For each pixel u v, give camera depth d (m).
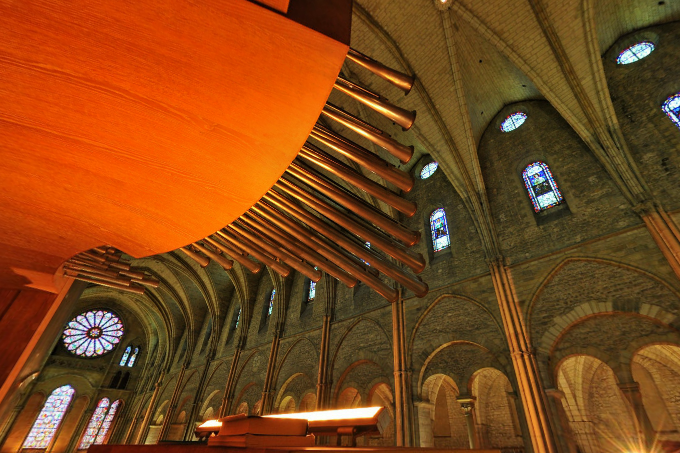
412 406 10.62
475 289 10.70
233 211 2.06
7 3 1.01
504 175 12.20
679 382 12.36
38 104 1.40
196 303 27.78
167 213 2.17
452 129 13.08
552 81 10.84
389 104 1.62
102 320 33.47
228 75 1.23
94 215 2.32
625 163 9.08
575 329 8.59
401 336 11.84
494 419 14.82
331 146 1.84
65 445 27.27
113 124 1.48
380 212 1.98
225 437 1.65
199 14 1.03
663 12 10.35
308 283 19.05
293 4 1.09
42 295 3.86
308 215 2.33
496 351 9.45
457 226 12.60
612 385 13.27
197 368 24.17
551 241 9.77
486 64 12.91
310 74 1.23
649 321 7.62
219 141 1.54
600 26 10.90
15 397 4.32
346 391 14.40
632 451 12.14
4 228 2.66
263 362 18.23
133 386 32.00
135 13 1.04
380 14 11.82
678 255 7.41
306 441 1.64
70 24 1.07
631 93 10.11
